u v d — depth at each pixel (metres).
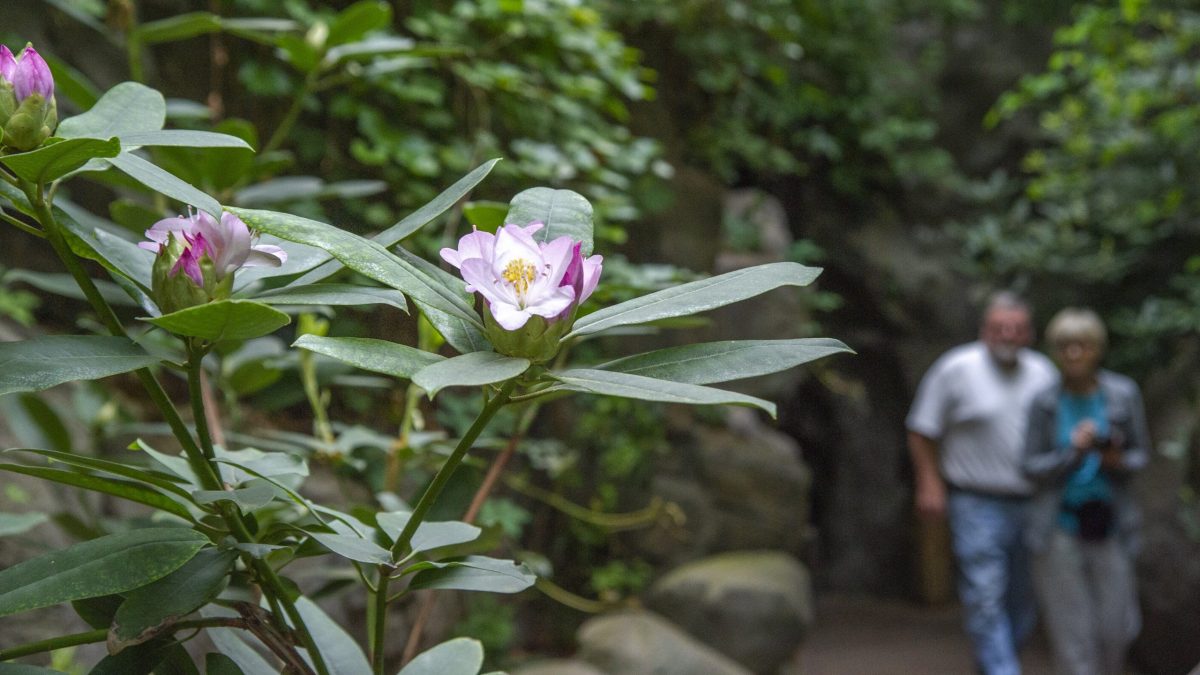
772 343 0.80
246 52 4.18
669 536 6.41
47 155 0.78
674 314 0.79
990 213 10.11
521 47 4.49
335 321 1.97
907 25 10.40
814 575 10.34
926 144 10.14
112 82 3.57
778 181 9.79
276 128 4.23
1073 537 5.27
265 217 0.77
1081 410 5.31
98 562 0.83
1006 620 6.04
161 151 1.70
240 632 1.11
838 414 10.31
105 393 2.50
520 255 0.80
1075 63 7.97
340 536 0.89
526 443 4.15
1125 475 5.33
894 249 10.00
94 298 0.88
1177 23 8.03
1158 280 9.28
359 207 4.14
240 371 1.90
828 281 10.19
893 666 7.67
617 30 6.64
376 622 0.90
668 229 6.55
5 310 3.34
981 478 5.89
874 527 10.30
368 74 2.34
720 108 7.63
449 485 1.72
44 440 2.06
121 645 0.82
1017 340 5.89
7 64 0.85
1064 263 9.26
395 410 3.33
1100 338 5.29
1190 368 8.16
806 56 8.84
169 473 0.98
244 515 0.96
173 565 0.84
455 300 0.80
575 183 4.45
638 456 6.24
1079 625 5.24
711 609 5.93
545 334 0.78
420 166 4.20
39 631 2.32
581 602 5.74
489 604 4.93
